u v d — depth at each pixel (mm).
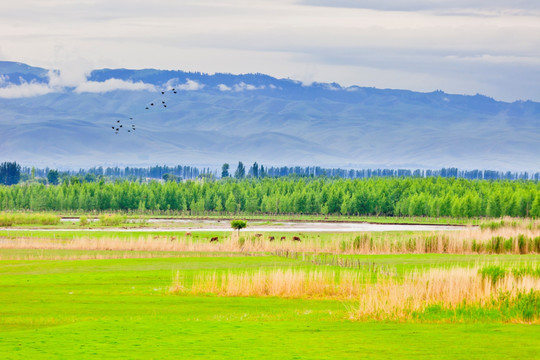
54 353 72812
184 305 121562
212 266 182375
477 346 76750
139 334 86562
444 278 119375
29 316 108438
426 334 85312
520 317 98500
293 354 72250
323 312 111750
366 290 131250
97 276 160500
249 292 135500
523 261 183875
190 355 71750
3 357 70312
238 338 83000
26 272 169750
